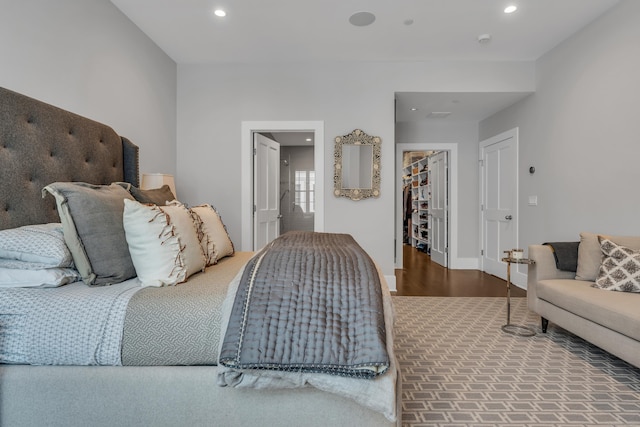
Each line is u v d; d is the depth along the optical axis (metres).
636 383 1.82
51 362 1.16
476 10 2.80
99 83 2.56
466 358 2.13
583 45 3.05
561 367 2.01
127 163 2.48
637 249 2.28
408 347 2.29
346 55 3.68
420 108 4.48
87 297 1.21
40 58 2.03
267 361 1.01
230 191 3.92
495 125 4.69
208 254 1.89
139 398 1.14
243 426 1.12
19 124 1.59
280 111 3.88
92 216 1.39
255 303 1.11
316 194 3.89
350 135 3.84
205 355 1.15
